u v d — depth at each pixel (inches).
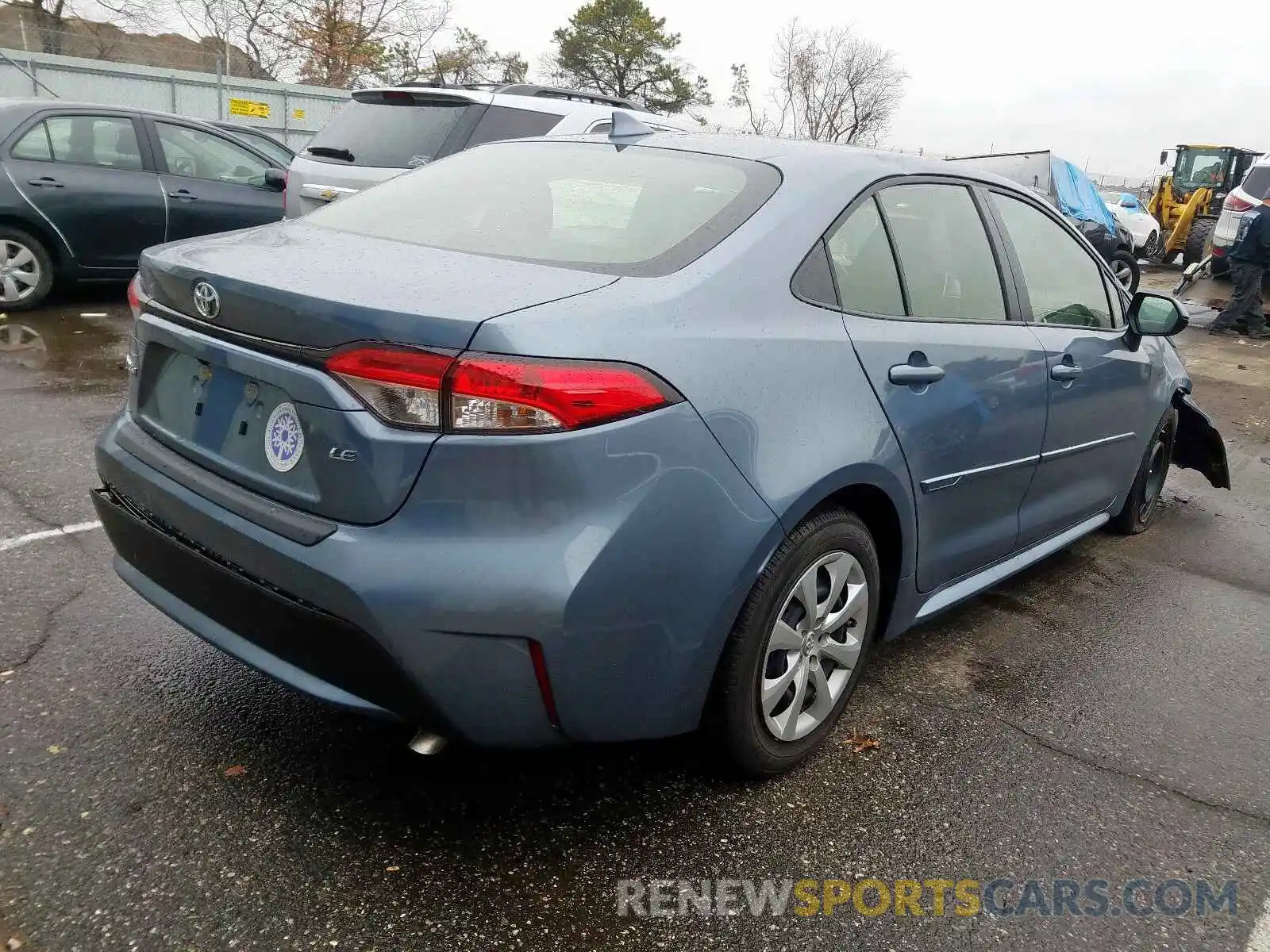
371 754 107.4
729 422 90.4
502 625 80.4
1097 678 139.9
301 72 1441.9
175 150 349.7
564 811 100.4
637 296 89.9
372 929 83.4
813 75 1738.4
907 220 121.8
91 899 84.0
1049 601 166.7
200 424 97.2
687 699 93.4
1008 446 132.5
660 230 102.1
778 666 103.4
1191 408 204.2
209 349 93.4
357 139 286.4
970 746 119.0
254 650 92.1
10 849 88.9
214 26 1390.3
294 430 86.7
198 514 92.2
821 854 97.7
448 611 79.7
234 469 92.1
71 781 98.8
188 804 97.1
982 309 132.3
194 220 350.3
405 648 80.5
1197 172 900.0
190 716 111.7
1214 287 653.3
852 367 104.7
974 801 108.0
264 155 381.7
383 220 113.1
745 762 102.9
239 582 88.7
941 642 147.6
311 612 83.5
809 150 118.5
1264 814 110.3
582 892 89.7
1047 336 142.6
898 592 118.4
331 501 83.6
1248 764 120.3
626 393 83.1
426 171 129.3
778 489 93.5
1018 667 141.1
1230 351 430.3
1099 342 157.4
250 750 106.3
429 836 95.1
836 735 119.1
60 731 106.9
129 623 130.9
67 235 323.3
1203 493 236.5
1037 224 151.5
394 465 80.4
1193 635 156.6
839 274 108.7
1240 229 467.5
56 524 160.4
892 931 88.4
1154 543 199.2
